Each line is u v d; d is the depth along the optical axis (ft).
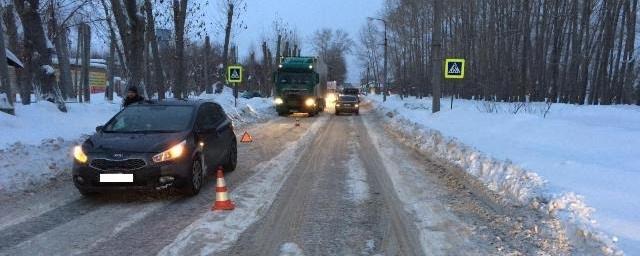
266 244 19.93
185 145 28.12
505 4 156.46
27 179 29.96
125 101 44.65
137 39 62.59
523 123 51.39
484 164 34.22
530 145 41.09
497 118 57.47
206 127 32.12
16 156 32.12
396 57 255.09
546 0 136.56
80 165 26.61
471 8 174.50
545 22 136.87
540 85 137.80
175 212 24.67
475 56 175.22
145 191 29.35
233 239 20.49
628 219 20.30
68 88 101.71
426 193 29.09
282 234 21.25
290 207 25.77
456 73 71.20
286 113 113.60
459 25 194.80
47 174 31.86
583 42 146.41
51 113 52.19
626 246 17.52
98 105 71.92
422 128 62.28
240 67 99.55
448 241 20.30
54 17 86.12
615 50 154.40
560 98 135.54
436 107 80.74
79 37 138.51
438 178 33.76
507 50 152.97
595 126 47.26
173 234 21.02
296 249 19.38
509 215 23.80
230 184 31.76
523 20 147.02
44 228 21.75
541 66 137.39
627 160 32.27
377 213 24.67
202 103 34.22
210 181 32.73
